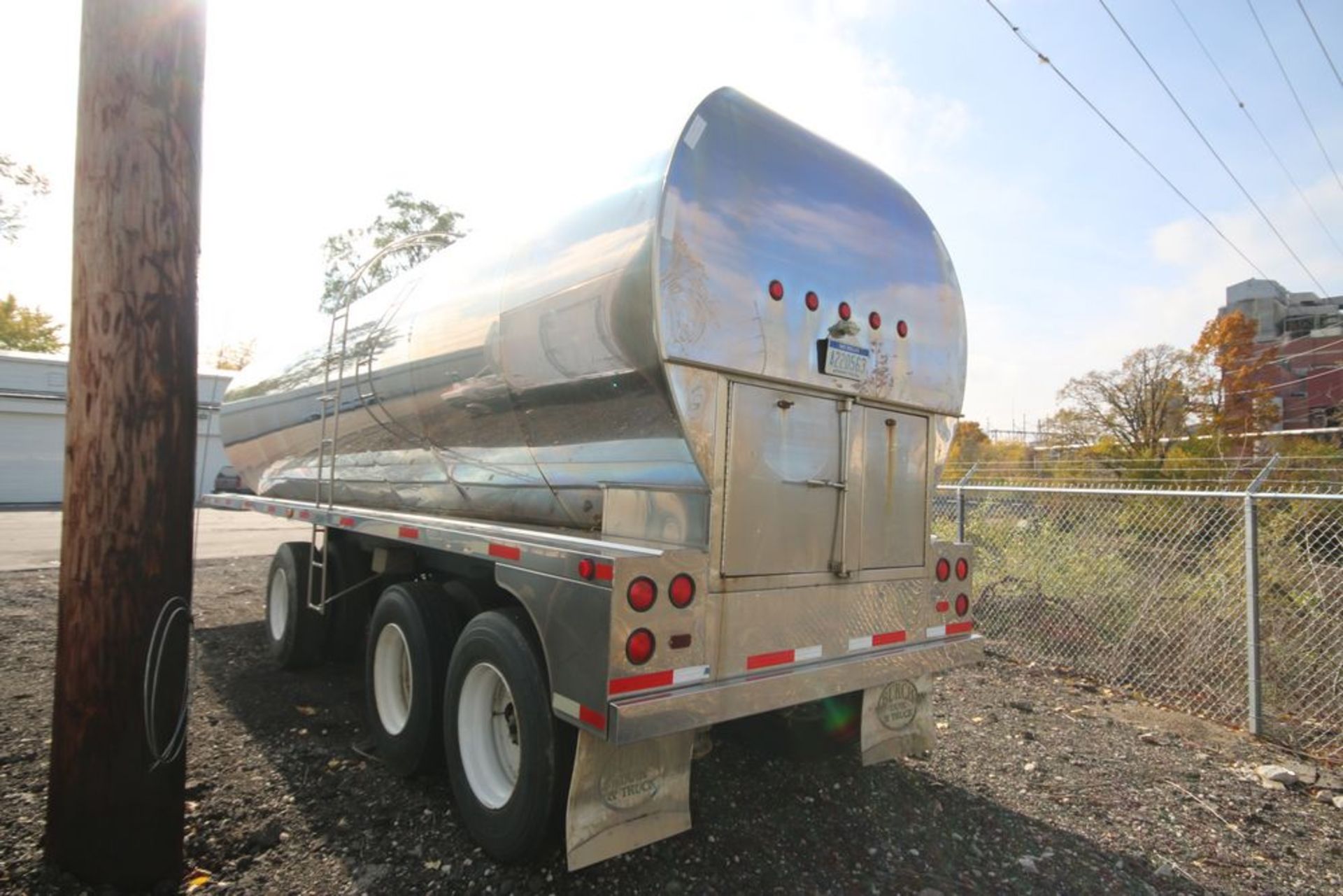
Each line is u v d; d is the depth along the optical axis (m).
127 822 2.81
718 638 2.90
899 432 3.83
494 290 3.86
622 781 2.79
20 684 5.36
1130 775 4.23
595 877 2.99
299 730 4.62
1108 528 6.84
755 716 4.02
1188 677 5.71
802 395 3.34
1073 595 6.82
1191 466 10.14
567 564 2.75
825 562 3.38
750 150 3.29
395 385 4.76
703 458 2.94
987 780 4.11
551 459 3.76
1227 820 3.72
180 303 2.92
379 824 3.43
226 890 2.88
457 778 3.34
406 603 3.96
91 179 2.79
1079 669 6.26
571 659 2.69
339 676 5.83
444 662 3.82
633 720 2.52
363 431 5.42
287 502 6.59
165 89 2.85
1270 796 4.00
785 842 3.33
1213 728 5.02
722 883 2.98
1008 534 7.75
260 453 7.25
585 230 3.30
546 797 2.86
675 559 2.74
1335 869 3.29
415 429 4.76
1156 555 6.28
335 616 5.73
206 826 3.35
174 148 2.88
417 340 4.52
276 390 6.87
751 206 3.23
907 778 4.08
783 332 3.26
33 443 25.31
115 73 2.78
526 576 2.98
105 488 2.79
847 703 4.00
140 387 2.82
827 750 4.04
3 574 10.34
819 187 3.54
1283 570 5.49
